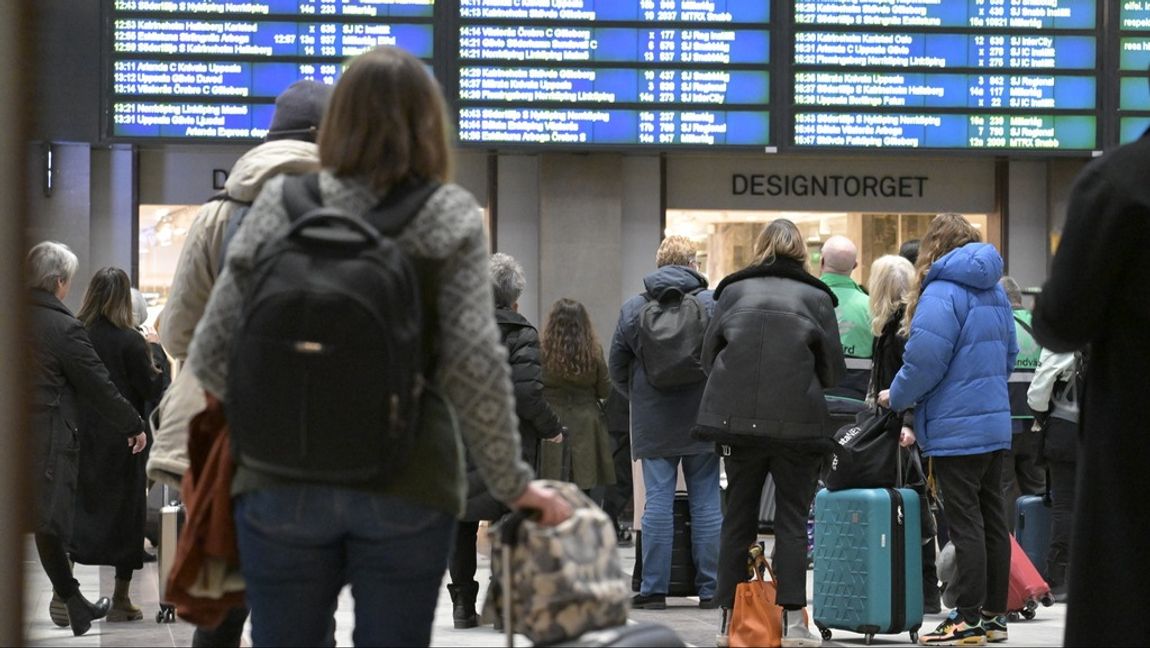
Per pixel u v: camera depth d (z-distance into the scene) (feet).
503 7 43.32
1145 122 44.86
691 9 43.86
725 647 25.99
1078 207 14.06
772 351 25.43
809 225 49.62
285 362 11.53
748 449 25.67
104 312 31.27
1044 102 44.75
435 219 12.05
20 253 11.85
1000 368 26.48
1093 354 14.52
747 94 44.04
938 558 30.01
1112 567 14.16
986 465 26.63
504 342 29.09
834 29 44.19
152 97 42.52
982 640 26.63
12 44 11.68
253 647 12.44
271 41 42.83
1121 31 44.83
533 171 48.96
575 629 12.76
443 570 12.23
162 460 16.96
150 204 47.55
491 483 12.20
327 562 12.09
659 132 43.83
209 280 17.10
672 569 32.71
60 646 26.96
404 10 43.11
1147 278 13.91
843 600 26.76
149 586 37.35
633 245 49.08
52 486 27.27
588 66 43.57
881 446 27.14
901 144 44.37
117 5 42.39
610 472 35.73
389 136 12.28
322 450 11.58
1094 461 14.35
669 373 30.73
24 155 11.79
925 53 44.45
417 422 11.94
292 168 16.40
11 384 11.90
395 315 11.58
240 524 12.23
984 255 26.37
